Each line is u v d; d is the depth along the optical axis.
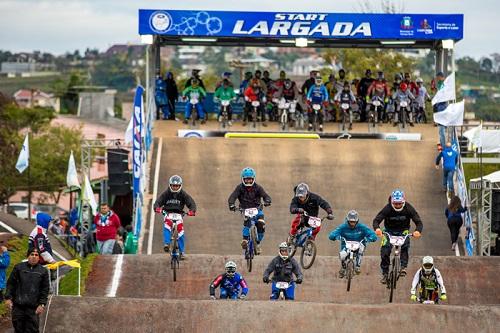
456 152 59.84
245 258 44.38
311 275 47.84
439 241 56.53
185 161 62.84
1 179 114.19
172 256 43.75
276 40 73.19
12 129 127.88
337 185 60.66
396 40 70.94
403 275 41.06
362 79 70.50
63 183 118.31
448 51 70.62
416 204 59.56
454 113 59.91
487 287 47.84
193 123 69.44
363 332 39.25
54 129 122.81
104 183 70.19
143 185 59.22
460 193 58.12
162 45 74.25
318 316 39.59
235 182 61.06
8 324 39.41
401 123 69.38
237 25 67.00
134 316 39.78
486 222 59.31
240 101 72.62
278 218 57.81
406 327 39.50
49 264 40.41
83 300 40.31
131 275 47.94
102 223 52.34
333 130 68.94
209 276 47.91
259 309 39.75
